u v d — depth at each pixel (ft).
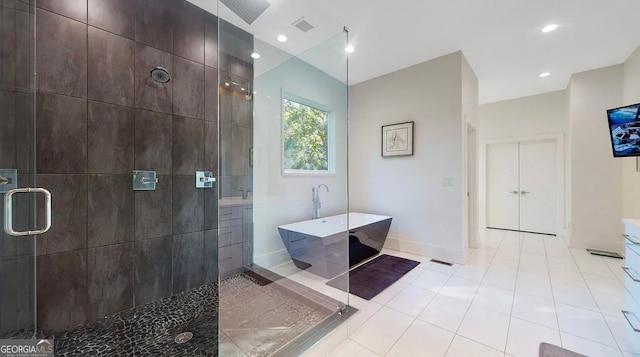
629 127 7.47
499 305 6.82
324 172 10.77
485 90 14.58
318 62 10.27
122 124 6.39
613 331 5.61
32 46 4.73
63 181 5.54
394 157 12.04
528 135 15.58
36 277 5.18
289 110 9.91
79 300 5.76
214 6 7.82
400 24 8.37
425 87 11.02
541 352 4.97
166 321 6.04
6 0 4.18
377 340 5.45
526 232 16.02
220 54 8.06
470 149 12.40
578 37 9.11
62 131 5.52
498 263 10.10
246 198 8.74
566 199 13.84
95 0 5.95
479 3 7.36
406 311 6.59
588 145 11.98
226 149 8.28
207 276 8.09
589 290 7.63
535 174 15.87
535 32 8.82
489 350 5.06
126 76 6.44
